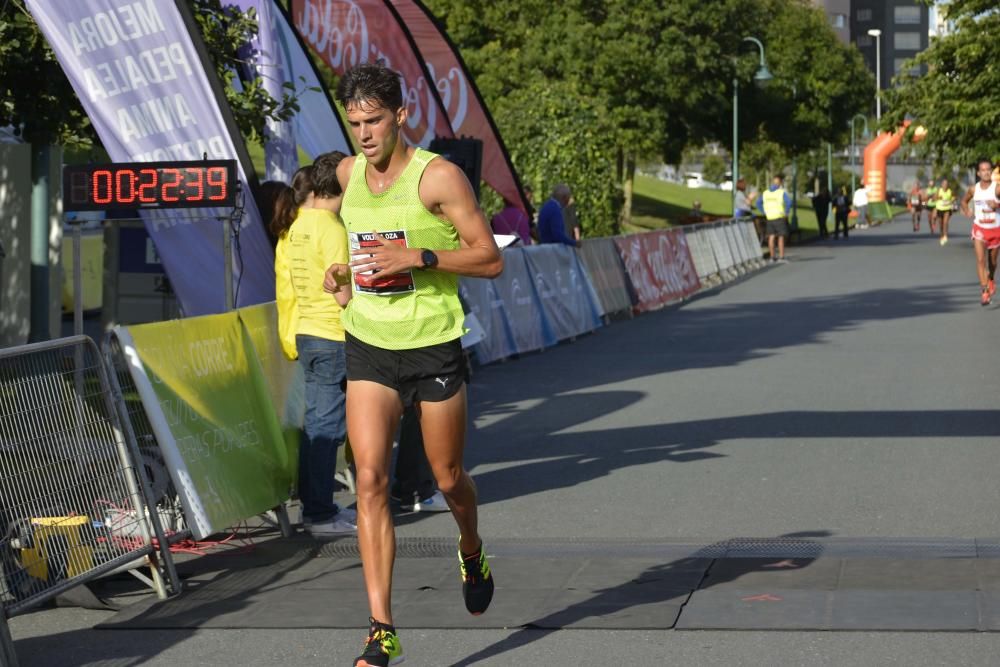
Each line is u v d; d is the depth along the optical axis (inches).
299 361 349.4
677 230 1151.6
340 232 337.1
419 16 753.6
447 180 228.7
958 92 1626.5
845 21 6692.9
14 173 605.0
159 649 244.8
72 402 270.2
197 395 311.9
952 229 2780.5
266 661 236.2
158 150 437.7
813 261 1628.9
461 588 279.1
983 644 231.5
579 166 1433.3
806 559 293.3
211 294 450.6
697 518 340.8
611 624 249.8
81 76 436.1
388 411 230.7
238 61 525.0
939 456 414.9
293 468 348.8
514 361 707.4
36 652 245.6
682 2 2054.6
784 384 585.0
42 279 602.5
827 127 2529.5
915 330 801.6
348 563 308.3
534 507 360.8
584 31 2060.8
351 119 226.8
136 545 281.3
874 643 233.5
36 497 257.4
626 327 878.4
